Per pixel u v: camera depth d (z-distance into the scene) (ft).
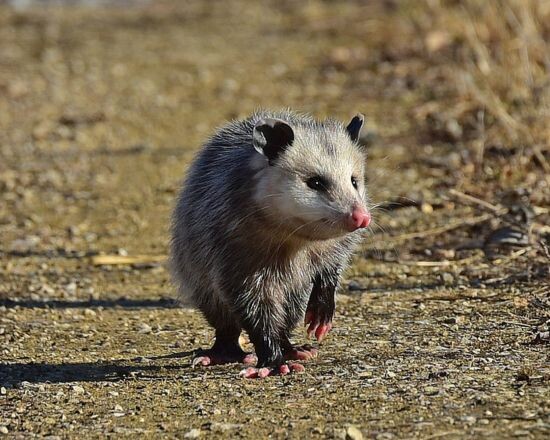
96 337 33.88
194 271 30.86
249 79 73.67
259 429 24.47
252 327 29.25
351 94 66.49
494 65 58.29
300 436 23.79
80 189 53.57
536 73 55.93
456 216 43.50
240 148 30.07
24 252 45.01
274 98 68.08
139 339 33.50
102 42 88.74
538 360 27.78
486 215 42.04
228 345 31.24
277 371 28.84
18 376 29.96
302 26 88.84
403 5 82.28
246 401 26.61
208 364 30.66
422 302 34.65
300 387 27.37
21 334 34.27
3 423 26.22
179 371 30.01
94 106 69.51
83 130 64.23
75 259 43.88
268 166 28.48
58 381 29.40
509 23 63.72
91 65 80.79
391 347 30.25
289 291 29.96
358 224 27.32
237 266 28.99
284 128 28.40
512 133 49.83
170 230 32.83
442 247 40.52
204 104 68.49
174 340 33.27
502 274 36.68
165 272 41.73
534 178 45.47
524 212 40.65
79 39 89.86
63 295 39.11
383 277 38.11
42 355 32.01
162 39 89.15
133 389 28.37
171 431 24.91
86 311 36.70
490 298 34.32
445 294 35.32
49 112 68.54
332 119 31.35
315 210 27.73
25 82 76.02
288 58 78.54
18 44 88.12
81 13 101.65
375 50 75.87
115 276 41.50
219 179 29.76
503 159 48.16
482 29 65.57
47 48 86.48
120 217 49.16
